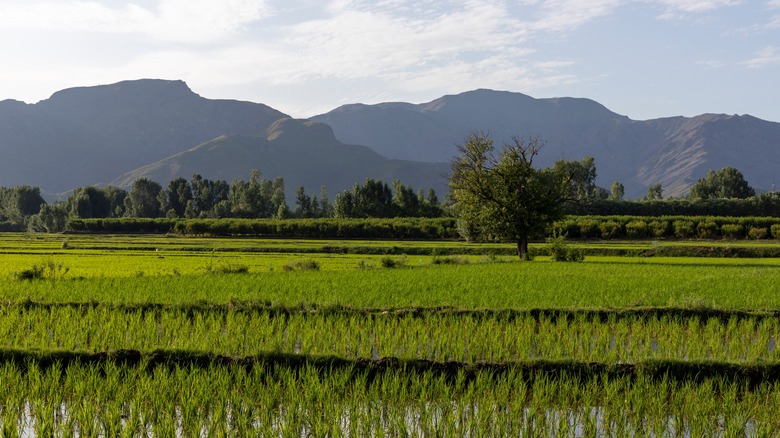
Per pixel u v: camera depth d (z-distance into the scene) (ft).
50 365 61.77
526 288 110.01
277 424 49.65
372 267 168.45
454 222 383.65
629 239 347.77
